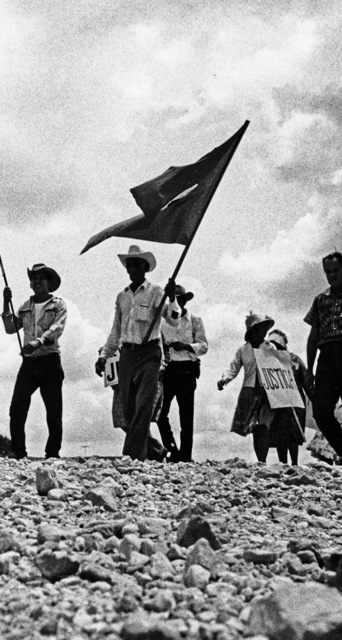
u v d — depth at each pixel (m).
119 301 9.96
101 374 10.15
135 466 8.67
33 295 10.80
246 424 11.45
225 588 4.31
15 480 7.89
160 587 4.38
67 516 6.19
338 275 9.38
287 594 3.54
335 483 8.06
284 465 8.88
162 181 9.77
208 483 7.74
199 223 9.87
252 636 3.48
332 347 9.42
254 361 11.49
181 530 5.25
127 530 5.51
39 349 10.52
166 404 11.89
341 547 5.51
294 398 11.37
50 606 4.09
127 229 9.86
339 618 3.34
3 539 5.07
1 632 3.72
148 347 9.72
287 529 6.09
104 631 3.62
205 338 11.77
